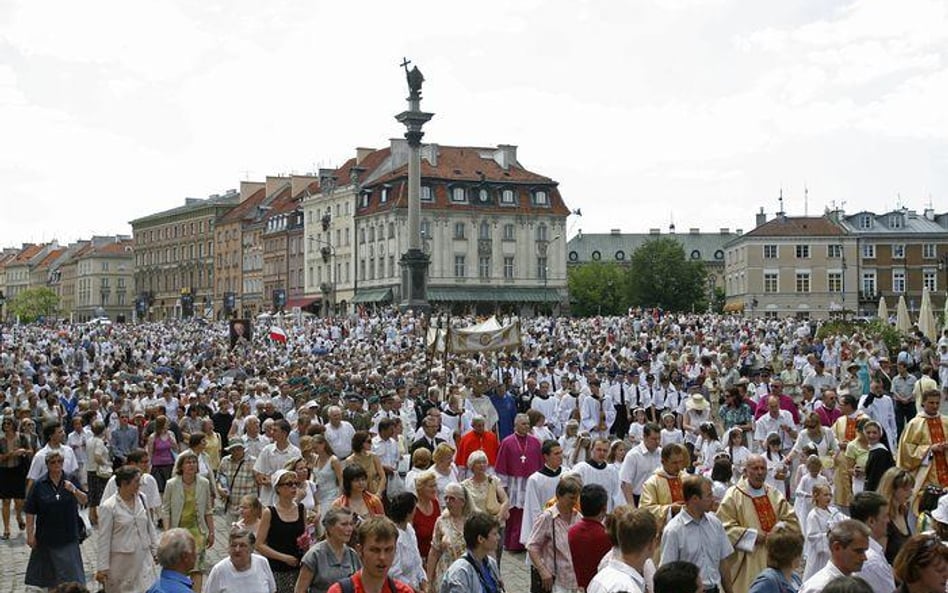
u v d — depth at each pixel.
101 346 74.31
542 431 22.19
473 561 11.31
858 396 32.62
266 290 173.75
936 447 17.33
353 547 12.94
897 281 151.75
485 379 28.88
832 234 152.00
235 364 47.69
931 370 32.97
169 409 31.20
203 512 16.61
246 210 183.12
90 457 24.69
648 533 10.45
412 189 84.50
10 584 19.19
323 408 26.92
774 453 20.67
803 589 10.35
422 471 16.12
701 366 42.66
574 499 13.63
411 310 81.75
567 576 13.52
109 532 15.09
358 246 146.62
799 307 152.62
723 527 13.01
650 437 17.17
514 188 142.00
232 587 12.12
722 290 194.50
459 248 138.25
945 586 8.94
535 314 141.75
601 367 40.38
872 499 11.95
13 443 23.58
